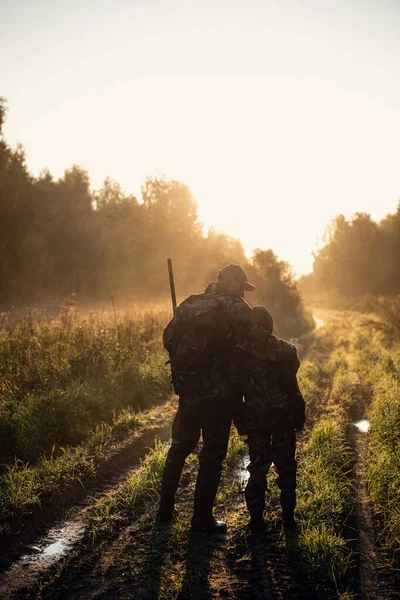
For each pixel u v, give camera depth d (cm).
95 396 712
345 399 802
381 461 464
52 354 826
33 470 463
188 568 318
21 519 377
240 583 304
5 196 3494
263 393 370
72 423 609
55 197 4203
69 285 3597
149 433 606
